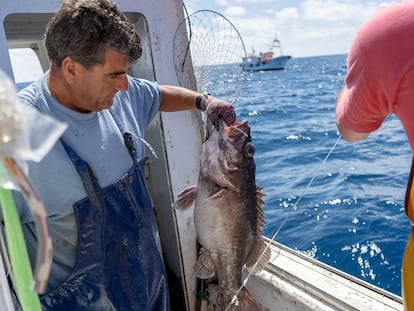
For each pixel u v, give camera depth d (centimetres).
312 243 364
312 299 187
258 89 1884
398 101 104
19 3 188
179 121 234
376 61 104
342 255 342
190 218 243
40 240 54
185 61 231
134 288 158
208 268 194
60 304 147
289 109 1159
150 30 223
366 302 174
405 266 121
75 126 144
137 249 158
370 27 105
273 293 203
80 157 144
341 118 122
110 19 128
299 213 429
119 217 152
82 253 146
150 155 255
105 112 155
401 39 99
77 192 143
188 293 248
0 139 53
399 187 465
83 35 125
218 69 220
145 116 179
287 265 209
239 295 190
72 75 134
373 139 674
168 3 225
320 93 1606
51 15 201
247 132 183
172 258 257
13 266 62
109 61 130
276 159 650
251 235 190
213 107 181
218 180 180
